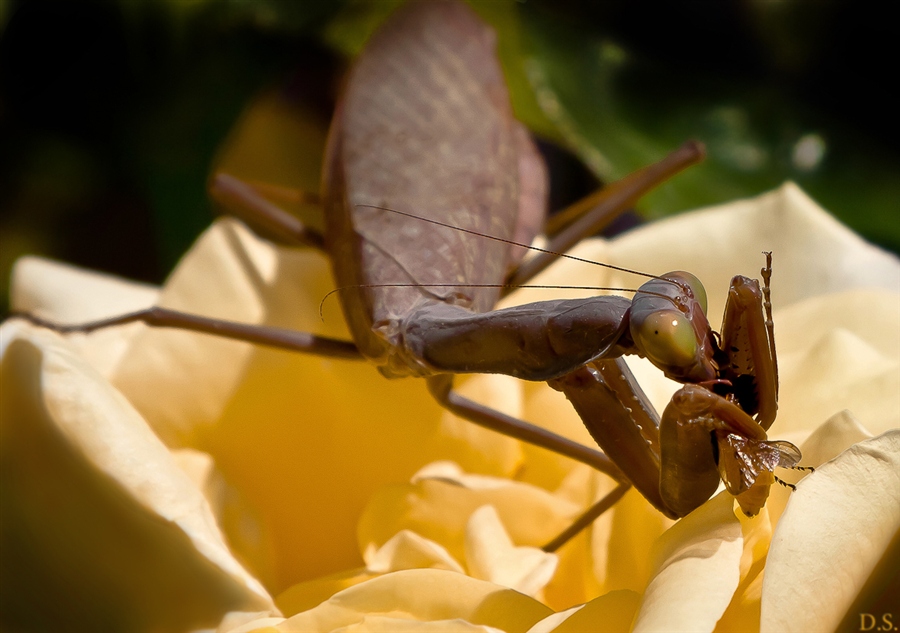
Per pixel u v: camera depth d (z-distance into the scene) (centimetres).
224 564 26
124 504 26
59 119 35
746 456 25
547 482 29
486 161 30
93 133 35
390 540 27
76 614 26
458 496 28
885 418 27
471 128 30
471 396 29
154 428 29
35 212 35
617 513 27
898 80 35
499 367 27
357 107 30
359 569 27
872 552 25
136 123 35
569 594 28
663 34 35
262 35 34
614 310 26
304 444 29
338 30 34
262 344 29
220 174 32
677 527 25
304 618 26
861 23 35
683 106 35
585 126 34
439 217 29
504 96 31
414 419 29
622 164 34
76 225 35
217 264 30
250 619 26
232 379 29
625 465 27
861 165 35
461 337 27
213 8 34
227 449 29
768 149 35
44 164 35
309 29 34
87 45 34
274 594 28
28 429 27
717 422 25
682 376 25
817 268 30
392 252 29
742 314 25
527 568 27
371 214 29
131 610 26
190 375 29
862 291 29
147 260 35
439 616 25
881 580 25
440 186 29
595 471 28
